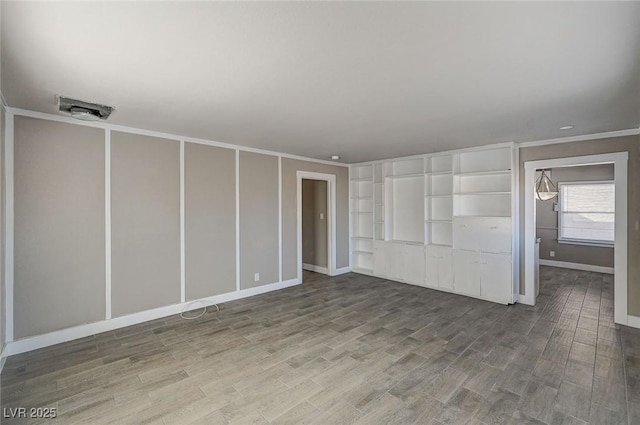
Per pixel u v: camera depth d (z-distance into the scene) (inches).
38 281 120.2
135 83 91.0
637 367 104.6
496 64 79.9
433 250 207.2
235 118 127.4
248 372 102.9
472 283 187.8
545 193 229.5
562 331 135.9
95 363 108.7
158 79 88.0
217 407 85.0
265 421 79.5
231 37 66.5
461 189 201.5
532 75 86.4
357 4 55.5
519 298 179.0
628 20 60.4
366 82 90.9
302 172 222.7
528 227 175.3
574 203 276.5
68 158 127.0
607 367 104.9
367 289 206.8
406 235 233.9
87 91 97.2
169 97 102.8
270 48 71.4
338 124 136.4
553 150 165.9
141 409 84.1
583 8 56.8
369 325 144.1
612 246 254.5
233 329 139.3
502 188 185.2
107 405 85.7
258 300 182.9
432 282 207.8
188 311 163.3
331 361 110.1
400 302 178.9
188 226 163.8
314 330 138.3
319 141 172.2
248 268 190.7
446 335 132.4
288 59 76.8
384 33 65.3
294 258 217.5
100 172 135.1
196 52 72.9
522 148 177.3
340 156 222.5
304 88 95.3
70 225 127.7
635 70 82.7
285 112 119.3
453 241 196.4
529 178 174.7
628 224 143.7
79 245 130.0
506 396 89.5
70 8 55.5
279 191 207.3
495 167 187.5
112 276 138.7
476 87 94.8
